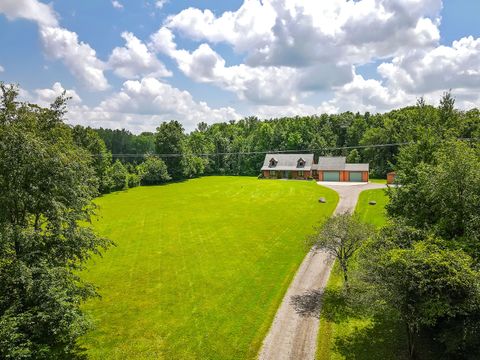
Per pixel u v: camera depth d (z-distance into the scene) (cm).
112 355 2000
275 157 10912
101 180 8431
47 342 1670
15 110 1697
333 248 2570
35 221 1798
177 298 2725
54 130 1845
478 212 1894
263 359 1908
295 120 15050
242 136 14750
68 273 1753
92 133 8469
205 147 12631
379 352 1889
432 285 1535
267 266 3284
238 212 5725
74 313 1661
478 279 1505
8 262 1655
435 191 2034
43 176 1677
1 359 1367
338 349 1948
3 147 1540
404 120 9394
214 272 3219
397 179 2864
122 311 2542
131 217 5706
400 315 1634
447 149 2181
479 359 1555
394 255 1612
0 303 1551
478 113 5491
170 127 10956
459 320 1641
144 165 10319
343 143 13250
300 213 5394
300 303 2508
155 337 2183
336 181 9031
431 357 1792
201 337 2161
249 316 2380
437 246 1706
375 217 4759
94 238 1948
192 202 6862
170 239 4375
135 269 3397
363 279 1794
